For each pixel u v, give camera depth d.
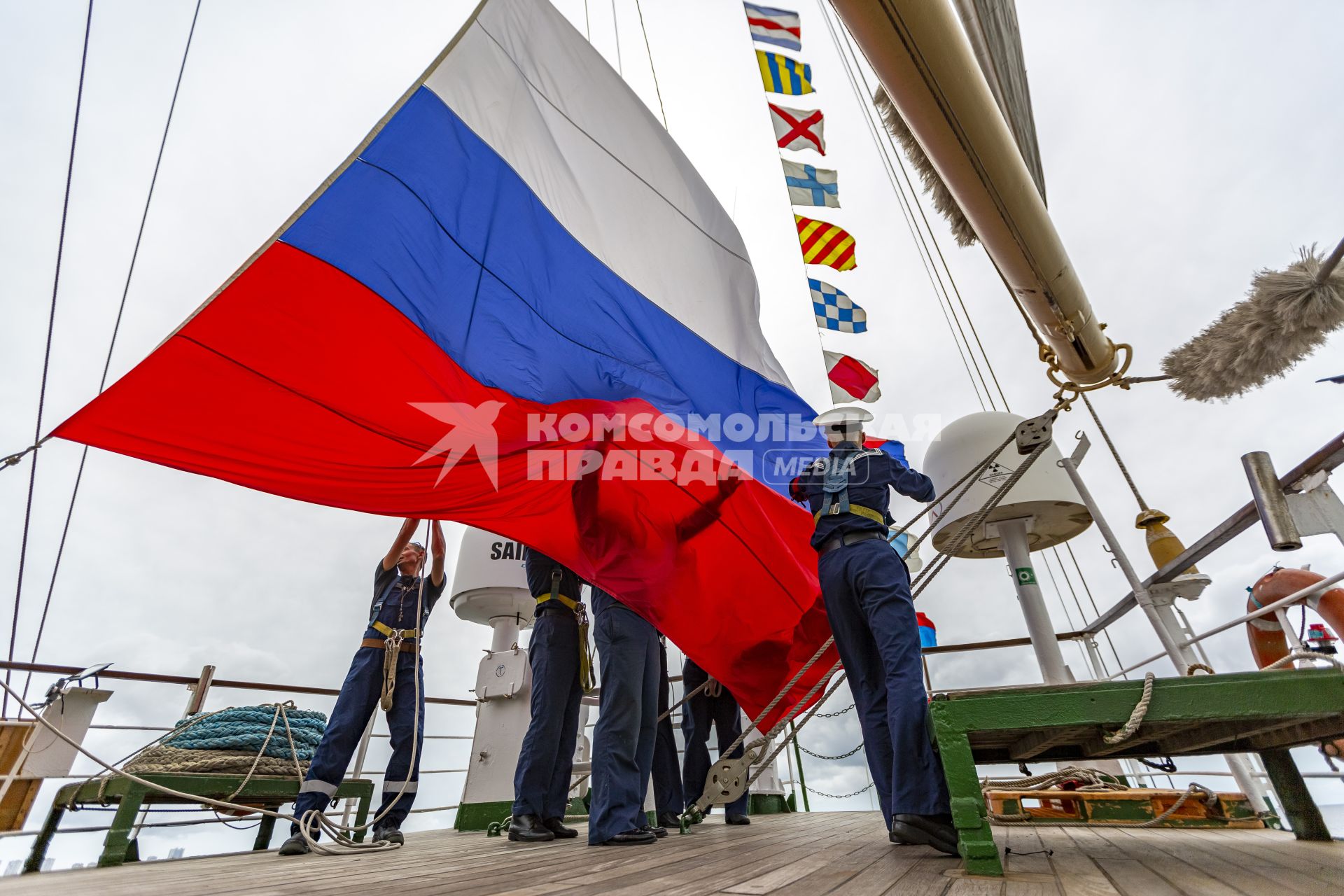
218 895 1.23
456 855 2.13
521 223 2.85
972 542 4.50
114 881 1.63
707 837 2.53
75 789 2.70
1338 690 1.23
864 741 1.97
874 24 1.09
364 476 2.19
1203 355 1.70
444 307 2.30
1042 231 1.59
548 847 2.29
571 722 2.83
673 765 3.24
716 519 3.13
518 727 4.07
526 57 3.30
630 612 2.52
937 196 2.42
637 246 3.70
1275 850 1.55
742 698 3.34
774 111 4.88
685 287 3.99
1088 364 2.00
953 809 1.34
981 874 1.28
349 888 1.32
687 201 4.34
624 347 3.18
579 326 2.96
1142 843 1.83
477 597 4.80
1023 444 2.15
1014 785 2.87
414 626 3.25
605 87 3.87
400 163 2.36
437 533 3.48
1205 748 1.84
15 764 2.64
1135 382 1.99
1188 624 2.78
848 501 2.11
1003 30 1.90
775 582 3.32
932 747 1.65
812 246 4.82
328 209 2.07
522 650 4.19
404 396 2.11
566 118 3.48
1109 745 1.67
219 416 1.86
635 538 2.77
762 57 4.91
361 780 3.64
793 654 3.48
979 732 1.44
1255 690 1.26
